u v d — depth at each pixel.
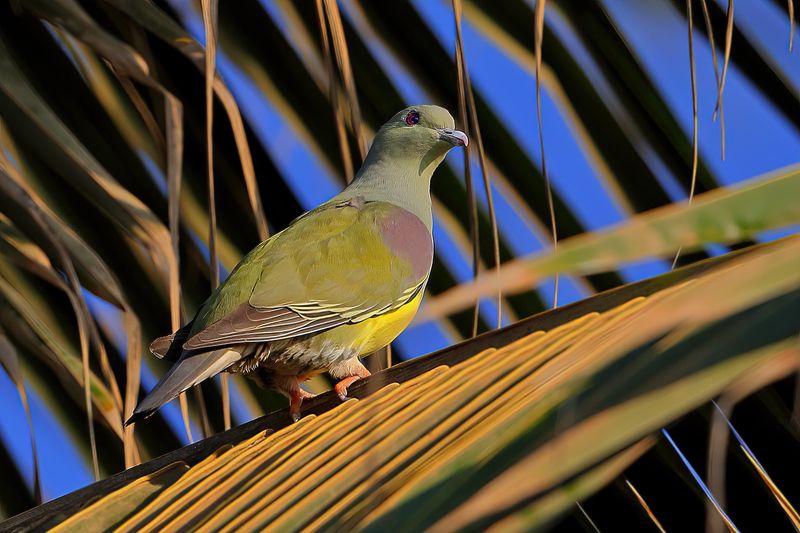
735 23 7.15
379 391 5.10
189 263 8.14
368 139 7.67
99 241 7.66
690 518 4.02
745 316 2.22
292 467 4.54
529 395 3.23
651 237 2.37
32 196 6.53
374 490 3.55
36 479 5.88
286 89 7.62
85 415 8.04
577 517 3.79
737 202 2.37
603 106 7.52
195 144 7.73
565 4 7.51
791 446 4.11
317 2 6.05
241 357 8.09
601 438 2.17
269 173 7.83
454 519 2.22
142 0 6.77
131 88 7.40
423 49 7.60
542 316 4.91
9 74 7.00
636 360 2.34
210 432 8.81
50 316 7.70
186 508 4.76
